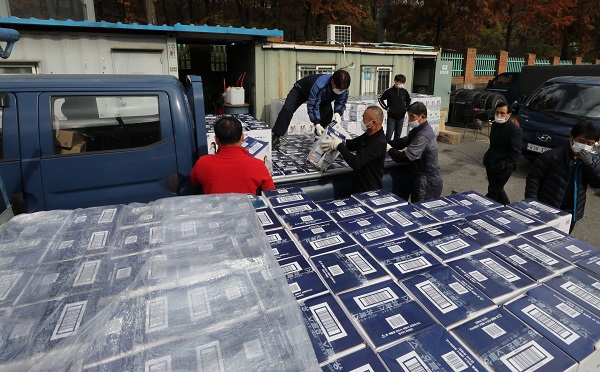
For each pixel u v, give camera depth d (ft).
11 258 3.71
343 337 3.26
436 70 31.37
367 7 72.13
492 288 3.97
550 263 4.48
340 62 26.84
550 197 10.12
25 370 2.52
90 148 8.84
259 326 2.93
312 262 4.35
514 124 13.01
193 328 2.88
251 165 8.22
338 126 11.71
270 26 63.62
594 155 9.57
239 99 21.04
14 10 21.44
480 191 19.97
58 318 2.93
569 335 3.34
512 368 3.00
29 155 8.29
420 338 3.27
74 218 4.62
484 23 50.72
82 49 19.10
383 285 3.97
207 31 20.85
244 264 3.63
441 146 29.76
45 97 8.38
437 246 4.78
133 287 3.27
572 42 76.23
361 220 5.50
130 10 52.44
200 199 5.22
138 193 9.40
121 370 2.56
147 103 9.23
